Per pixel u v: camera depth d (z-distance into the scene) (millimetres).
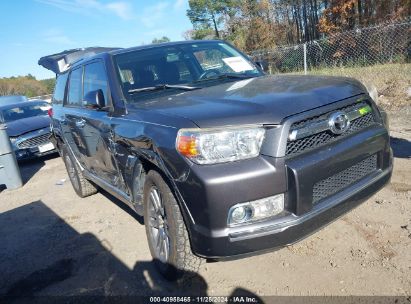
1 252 4168
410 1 18562
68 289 3184
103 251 3736
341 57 14055
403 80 9133
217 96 2891
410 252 2873
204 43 4340
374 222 3363
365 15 20672
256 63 4438
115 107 3445
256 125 2348
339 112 2566
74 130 4664
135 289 3006
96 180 4590
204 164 2320
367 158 2820
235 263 3100
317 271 2834
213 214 2291
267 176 2291
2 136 6762
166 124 2615
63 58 8812
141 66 3734
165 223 2859
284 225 2320
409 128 6160
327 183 2545
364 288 2574
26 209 5582
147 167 3023
